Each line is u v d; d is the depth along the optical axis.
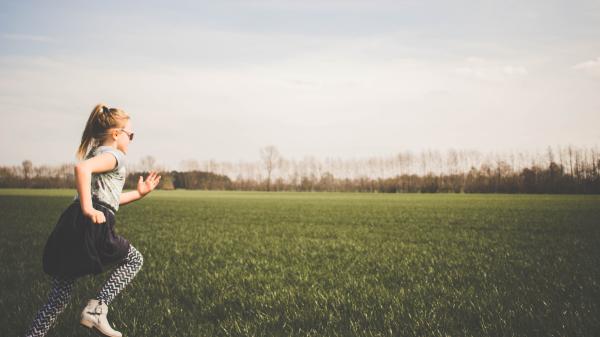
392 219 25.81
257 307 5.57
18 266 8.61
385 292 6.33
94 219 3.56
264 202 55.59
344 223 22.77
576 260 9.50
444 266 8.88
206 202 54.72
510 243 13.33
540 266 8.67
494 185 118.69
